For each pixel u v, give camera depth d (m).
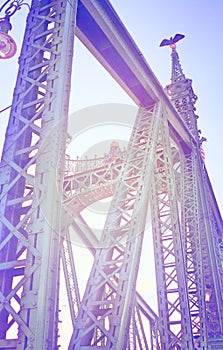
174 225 15.03
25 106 7.71
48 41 8.42
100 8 13.09
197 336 17.67
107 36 13.65
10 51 7.68
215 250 25.52
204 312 18.00
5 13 8.31
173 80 29.16
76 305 19.38
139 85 15.73
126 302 9.20
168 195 15.43
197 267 19.45
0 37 7.62
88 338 9.04
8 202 6.75
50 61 8.02
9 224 6.45
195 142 24.28
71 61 8.19
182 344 13.28
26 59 8.40
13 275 6.33
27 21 9.04
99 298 9.80
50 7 8.97
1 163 7.20
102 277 10.09
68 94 7.74
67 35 8.36
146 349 21.23
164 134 15.88
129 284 9.55
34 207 6.44
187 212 21.69
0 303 5.88
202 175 23.91
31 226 6.32
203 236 23.09
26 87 7.98
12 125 7.61
